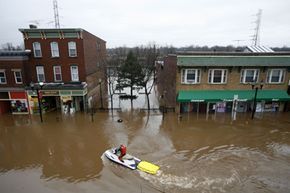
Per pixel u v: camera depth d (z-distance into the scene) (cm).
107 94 4019
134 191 1217
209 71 2470
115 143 1853
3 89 2614
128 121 2405
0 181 1350
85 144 1845
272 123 2266
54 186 1291
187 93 2494
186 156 1609
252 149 1712
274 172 1386
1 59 2522
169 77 2988
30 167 1511
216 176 1343
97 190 1238
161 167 1458
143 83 3155
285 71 2505
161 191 1209
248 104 2606
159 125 2258
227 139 1900
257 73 2502
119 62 4325
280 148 1727
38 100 2447
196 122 2320
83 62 2695
